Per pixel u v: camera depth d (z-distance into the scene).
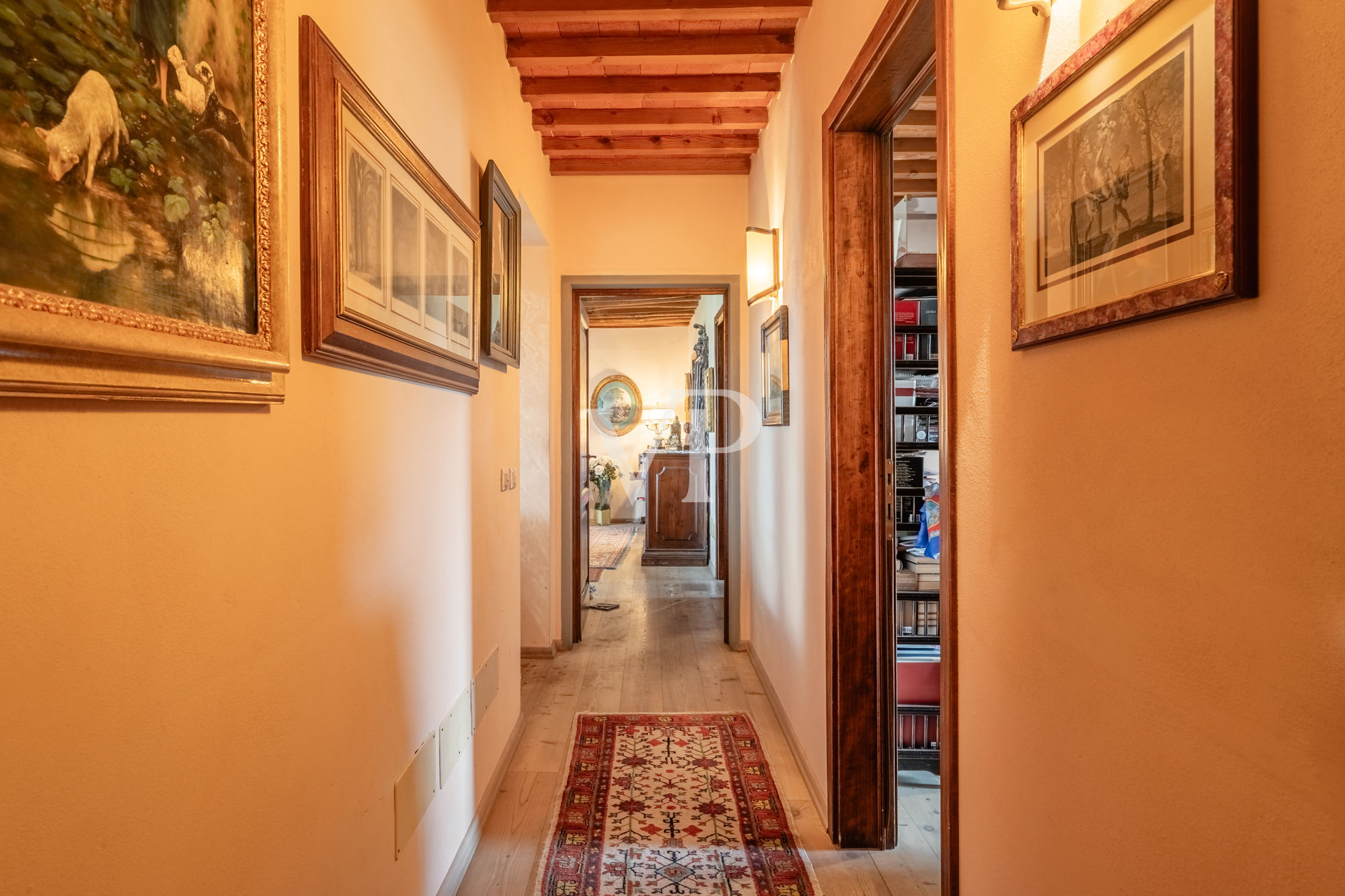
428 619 1.75
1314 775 0.59
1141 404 0.81
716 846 2.16
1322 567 0.58
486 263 2.29
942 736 1.38
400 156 1.49
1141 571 0.81
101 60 0.67
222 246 0.87
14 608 0.60
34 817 0.62
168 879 0.81
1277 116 0.62
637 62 2.93
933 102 2.62
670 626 4.62
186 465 0.83
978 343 1.24
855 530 2.14
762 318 3.62
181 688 0.83
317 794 1.17
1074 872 0.96
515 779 2.58
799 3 2.55
